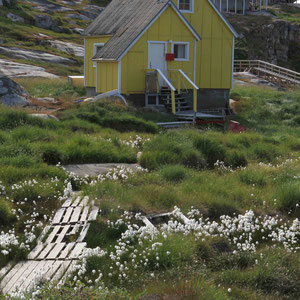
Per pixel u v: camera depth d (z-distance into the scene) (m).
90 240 26.44
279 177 39.41
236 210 31.80
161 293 19.91
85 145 44.62
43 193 31.89
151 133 56.94
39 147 41.44
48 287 19.33
